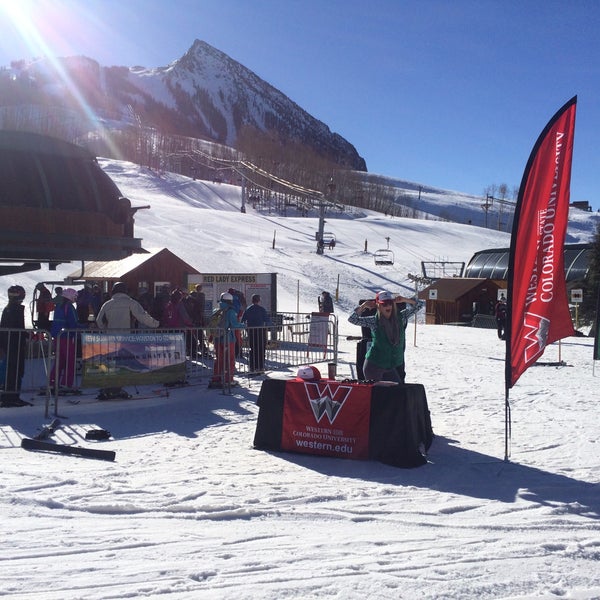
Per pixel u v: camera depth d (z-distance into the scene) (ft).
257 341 42.60
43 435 25.29
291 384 24.09
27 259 40.93
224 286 63.36
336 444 23.08
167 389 35.60
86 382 31.07
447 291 129.59
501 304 76.02
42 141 38.81
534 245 21.63
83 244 39.42
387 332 25.17
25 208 37.27
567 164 20.86
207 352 44.19
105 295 53.52
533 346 21.79
